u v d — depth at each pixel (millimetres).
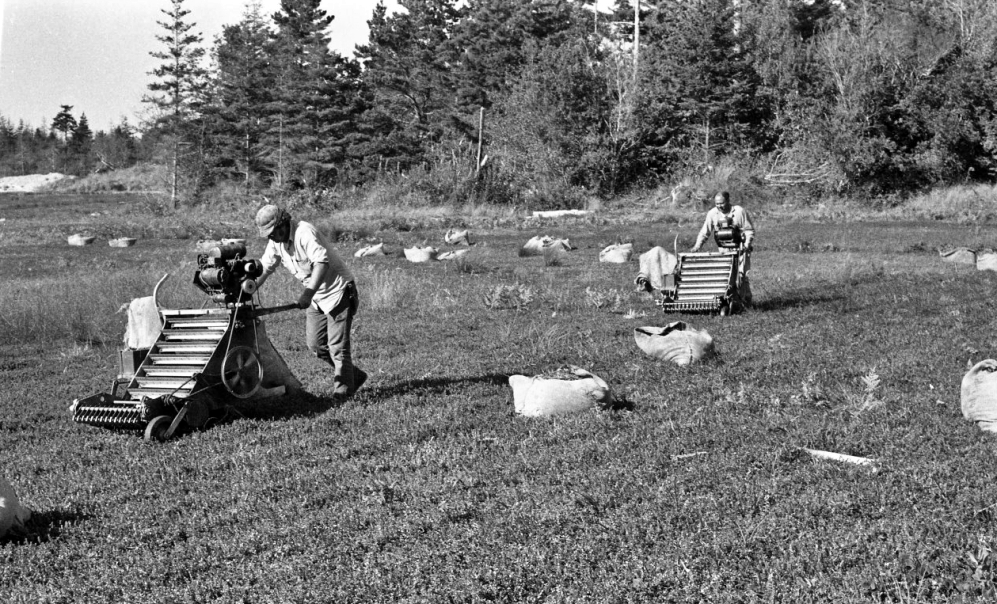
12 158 131625
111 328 14648
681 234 32688
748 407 8203
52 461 7582
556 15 72250
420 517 5750
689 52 59219
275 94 74375
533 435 7496
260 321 8781
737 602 4477
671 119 60156
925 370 9641
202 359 8383
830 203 50781
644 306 15500
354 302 9148
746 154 55875
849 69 54719
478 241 31703
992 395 7375
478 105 72562
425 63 76438
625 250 23938
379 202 50750
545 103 57062
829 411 8039
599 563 4934
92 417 8188
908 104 53375
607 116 57562
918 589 4434
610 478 6262
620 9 73938
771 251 26844
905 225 37562
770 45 59938
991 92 53031
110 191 83312
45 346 13562
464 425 7973
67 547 5664
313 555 5277
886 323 12977
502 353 11617
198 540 5652
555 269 22078
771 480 6055
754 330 12820
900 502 5605
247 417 8641
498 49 72125
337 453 7301
